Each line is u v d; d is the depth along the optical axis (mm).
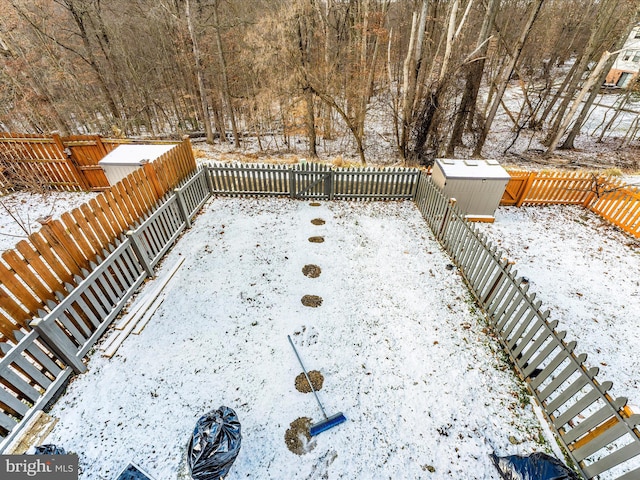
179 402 3758
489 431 3555
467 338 4727
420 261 6379
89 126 23719
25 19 15109
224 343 4527
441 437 3492
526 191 8609
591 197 8648
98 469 3129
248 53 16344
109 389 3875
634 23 14688
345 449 3371
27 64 15703
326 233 7219
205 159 14016
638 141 18844
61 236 3879
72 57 19453
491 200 7676
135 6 18609
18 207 8250
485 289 5137
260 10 18031
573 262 6605
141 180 5641
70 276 4012
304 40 13797
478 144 14891
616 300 5602
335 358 4359
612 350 4641
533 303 3906
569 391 3291
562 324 5074
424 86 13742
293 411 3711
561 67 31766
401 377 4133
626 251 6984
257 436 3455
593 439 2977
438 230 7008
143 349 4402
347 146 19328
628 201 7707
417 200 8531
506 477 3092
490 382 4102
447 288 5695
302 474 3164
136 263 5355
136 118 21938
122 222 5059
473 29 23219
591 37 15078
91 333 4352
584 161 15758
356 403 3814
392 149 18000
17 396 3441
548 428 3582
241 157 17125
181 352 4375
